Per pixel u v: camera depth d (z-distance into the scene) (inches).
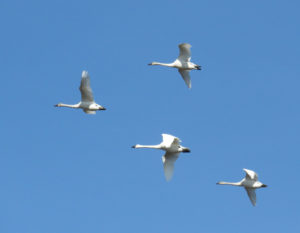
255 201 1690.5
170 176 1600.6
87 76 1710.1
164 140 1606.8
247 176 1690.5
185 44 1910.7
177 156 1617.9
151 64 1946.4
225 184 1696.6
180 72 1962.4
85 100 1745.8
